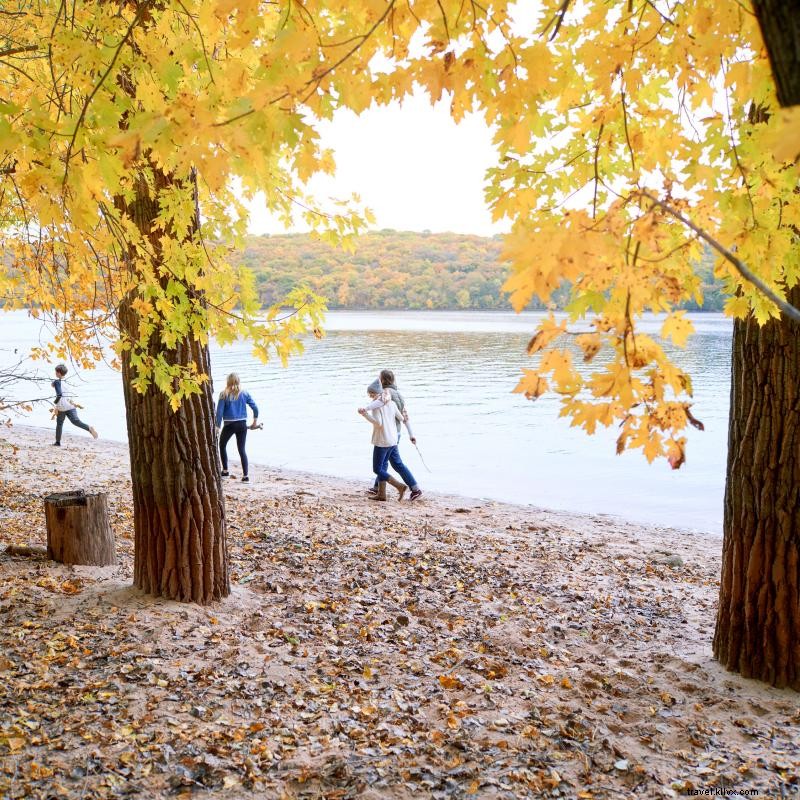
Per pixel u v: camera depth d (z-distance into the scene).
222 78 2.59
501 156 2.47
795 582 4.88
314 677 4.83
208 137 2.02
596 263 1.84
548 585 7.30
